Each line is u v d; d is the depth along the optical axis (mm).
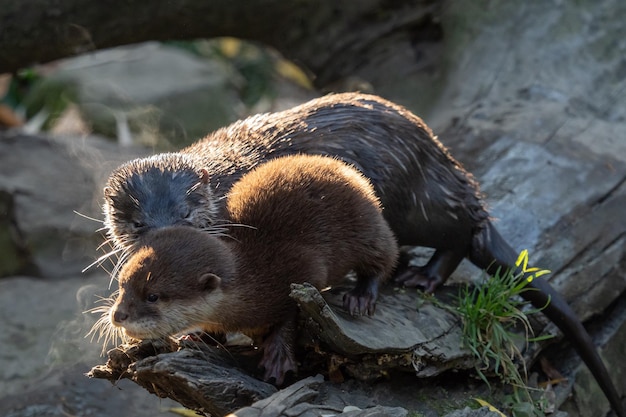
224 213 8250
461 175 9766
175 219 8742
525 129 12117
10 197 15039
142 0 13914
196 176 9039
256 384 7352
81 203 15336
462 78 13680
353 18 15023
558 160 11531
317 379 7430
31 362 11875
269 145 9203
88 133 19281
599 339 10352
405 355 7949
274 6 14703
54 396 11109
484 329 8617
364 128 9273
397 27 14922
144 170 9086
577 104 12844
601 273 10383
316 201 7875
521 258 8875
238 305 7496
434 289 9227
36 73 21062
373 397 7934
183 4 14148
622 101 12945
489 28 14164
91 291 13602
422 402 8211
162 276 7250
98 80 20406
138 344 7586
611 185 11195
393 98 14391
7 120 19156
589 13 14039
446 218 9516
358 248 8016
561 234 10609
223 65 22875
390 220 9312
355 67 15195
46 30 13664
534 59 13602
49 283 13961
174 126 19844
